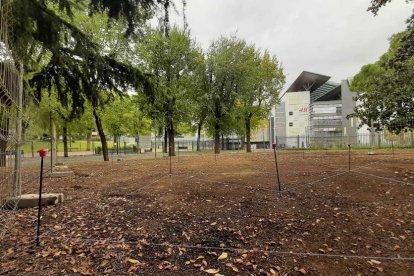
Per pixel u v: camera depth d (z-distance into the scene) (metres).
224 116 26.05
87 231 4.36
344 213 5.06
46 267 3.30
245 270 3.40
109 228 4.48
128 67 7.54
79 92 7.82
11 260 3.44
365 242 4.06
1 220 4.59
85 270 3.26
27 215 5.12
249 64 26.12
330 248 3.91
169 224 4.63
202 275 3.29
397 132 21.91
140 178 8.68
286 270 3.43
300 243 4.04
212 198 5.97
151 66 21.30
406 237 4.17
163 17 6.04
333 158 13.79
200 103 24.12
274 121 51.00
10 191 4.97
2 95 3.77
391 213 5.04
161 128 22.22
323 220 4.77
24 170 12.05
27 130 5.84
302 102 50.41
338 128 47.94
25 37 5.00
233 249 3.84
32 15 5.15
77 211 5.38
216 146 26.55
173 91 20.58
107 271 3.28
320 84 53.00
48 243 3.91
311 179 7.54
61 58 6.32
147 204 5.70
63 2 6.07
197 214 5.08
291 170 9.31
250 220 4.80
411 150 19.08
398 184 6.77
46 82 7.59
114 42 17.53
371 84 24.67
